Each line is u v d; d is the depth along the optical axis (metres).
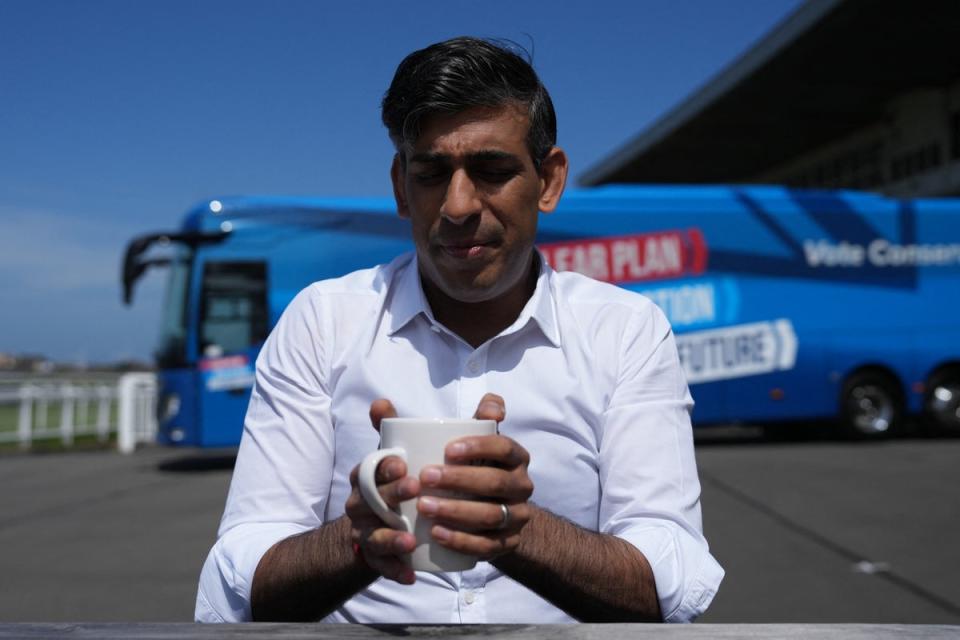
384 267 1.78
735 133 26.12
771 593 4.96
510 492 1.13
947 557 5.81
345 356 1.69
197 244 11.28
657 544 1.45
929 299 12.87
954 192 19.69
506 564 1.32
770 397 12.44
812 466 10.45
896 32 18.48
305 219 11.40
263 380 1.70
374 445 1.65
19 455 14.01
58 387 15.29
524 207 1.53
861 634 1.06
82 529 7.21
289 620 1.40
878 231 12.88
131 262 11.11
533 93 1.52
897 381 12.86
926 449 12.25
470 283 1.54
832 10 17.41
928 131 21.80
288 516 1.59
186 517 7.73
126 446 14.57
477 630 1.08
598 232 12.25
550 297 1.72
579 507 1.67
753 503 7.88
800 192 12.80
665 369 1.72
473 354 1.67
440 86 1.46
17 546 6.54
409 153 1.51
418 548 1.12
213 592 1.46
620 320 1.73
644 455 1.63
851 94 22.44
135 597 5.03
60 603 4.91
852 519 7.13
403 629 1.08
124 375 15.44
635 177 31.89
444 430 1.12
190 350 11.14
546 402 1.66
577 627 1.09
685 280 12.36
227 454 13.96
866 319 12.72
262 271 11.30
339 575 1.31
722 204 12.59
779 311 12.54
